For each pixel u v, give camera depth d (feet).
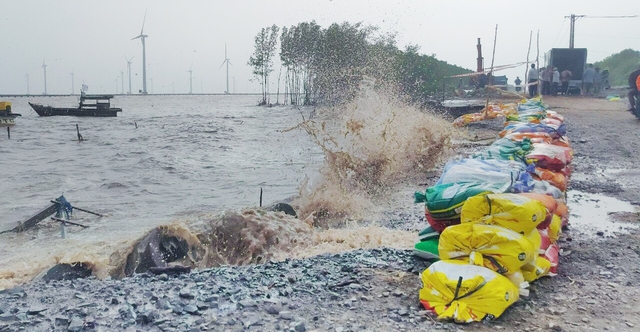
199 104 442.50
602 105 94.12
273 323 14.94
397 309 16.02
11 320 15.28
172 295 16.96
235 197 46.80
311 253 24.90
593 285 18.19
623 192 34.24
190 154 81.66
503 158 26.78
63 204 36.50
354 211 34.50
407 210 33.91
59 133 133.49
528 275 17.62
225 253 25.49
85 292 17.92
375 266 19.95
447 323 15.10
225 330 14.48
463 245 16.92
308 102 237.66
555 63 123.03
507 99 113.91
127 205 44.52
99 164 74.79
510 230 16.96
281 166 63.87
